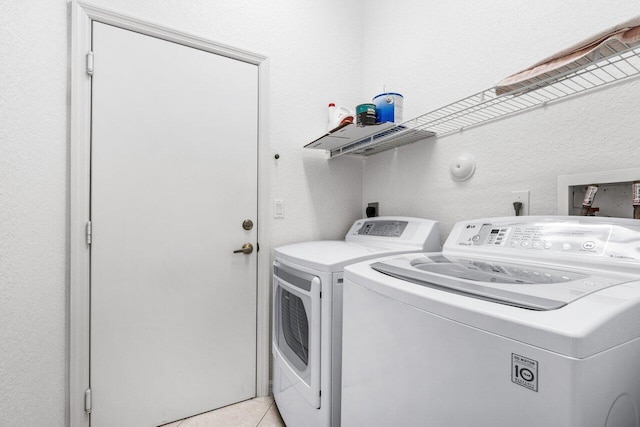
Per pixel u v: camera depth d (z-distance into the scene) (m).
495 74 1.30
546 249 0.86
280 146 1.78
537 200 1.15
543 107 1.14
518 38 1.22
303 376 1.22
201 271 1.55
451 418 0.55
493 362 0.49
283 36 1.79
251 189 1.68
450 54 1.49
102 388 1.32
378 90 1.96
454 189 1.47
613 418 0.46
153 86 1.44
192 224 1.53
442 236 1.53
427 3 1.62
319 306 1.11
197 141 1.54
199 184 1.54
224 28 1.61
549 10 1.13
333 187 1.97
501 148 1.27
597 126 1.00
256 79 1.70
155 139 1.44
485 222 1.09
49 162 1.08
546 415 0.43
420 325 0.62
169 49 1.48
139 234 1.41
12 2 0.80
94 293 1.31
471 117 1.36
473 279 0.72
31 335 0.92
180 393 1.49
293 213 1.82
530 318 0.46
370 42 2.04
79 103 1.27
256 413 1.54
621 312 0.48
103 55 1.33
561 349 0.41
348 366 0.89
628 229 0.75
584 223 0.84
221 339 1.59
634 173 0.89
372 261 1.00
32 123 0.93
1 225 0.73
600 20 1.00
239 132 1.65
